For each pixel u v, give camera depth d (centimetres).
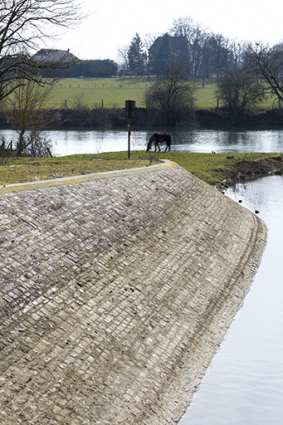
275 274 1653
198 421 907
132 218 1544
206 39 15550
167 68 8562
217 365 1102
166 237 1574
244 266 1675
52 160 2358
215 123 8500
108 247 1323
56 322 970
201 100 10125
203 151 4616
